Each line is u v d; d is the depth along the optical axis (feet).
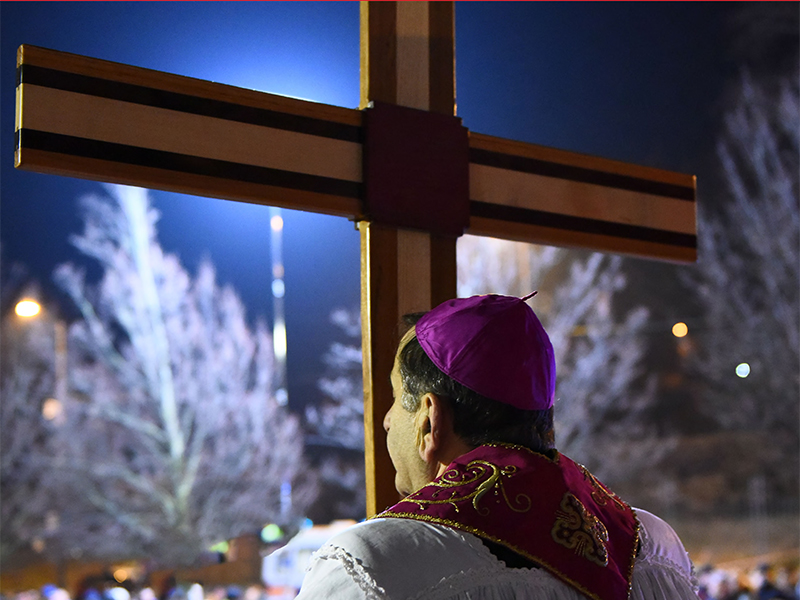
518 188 5.16
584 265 43.78
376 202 4.58
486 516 2.91
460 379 3.18
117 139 3.95
